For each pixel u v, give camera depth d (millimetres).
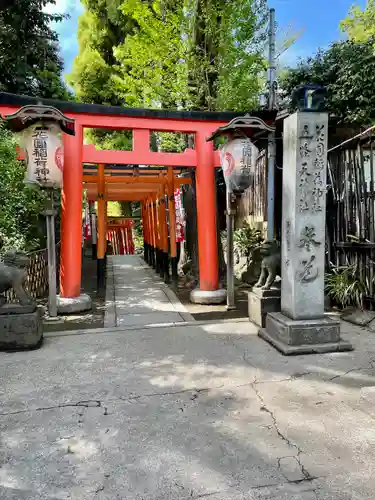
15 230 6004
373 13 9828
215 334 4680
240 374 3416
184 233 10648
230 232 6051
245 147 5426
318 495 1885
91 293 7945
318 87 4074
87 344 4387
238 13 7570
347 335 4551
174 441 2375
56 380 3355
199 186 6641
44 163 4871
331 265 6035
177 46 8359
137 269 11812
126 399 2965
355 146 5621
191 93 8625
